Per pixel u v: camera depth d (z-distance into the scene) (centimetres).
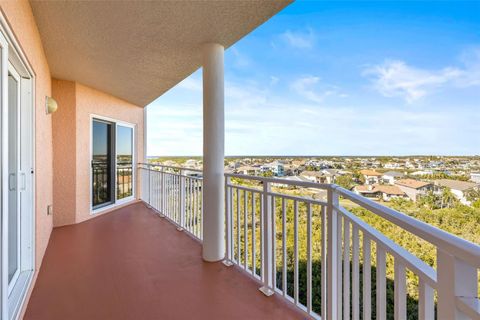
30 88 228
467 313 52
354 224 120
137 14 226
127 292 216
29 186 228
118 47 291
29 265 226
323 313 162
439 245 60
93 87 455
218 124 278
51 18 231
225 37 267
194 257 290
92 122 476
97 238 355
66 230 390
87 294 213
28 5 203
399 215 82
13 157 212
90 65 346
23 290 197
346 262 133
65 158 418
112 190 529
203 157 281
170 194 442
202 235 309
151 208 539
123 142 566
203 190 283
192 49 295
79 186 437
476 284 54
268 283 214
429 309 71
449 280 57
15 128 214
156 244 331
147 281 235
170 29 251
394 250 88
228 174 268
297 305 187
